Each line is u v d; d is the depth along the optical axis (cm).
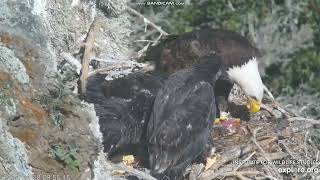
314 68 1861
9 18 1072
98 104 1248
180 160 1192
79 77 1271
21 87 1034
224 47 1484
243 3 1872
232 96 1574
